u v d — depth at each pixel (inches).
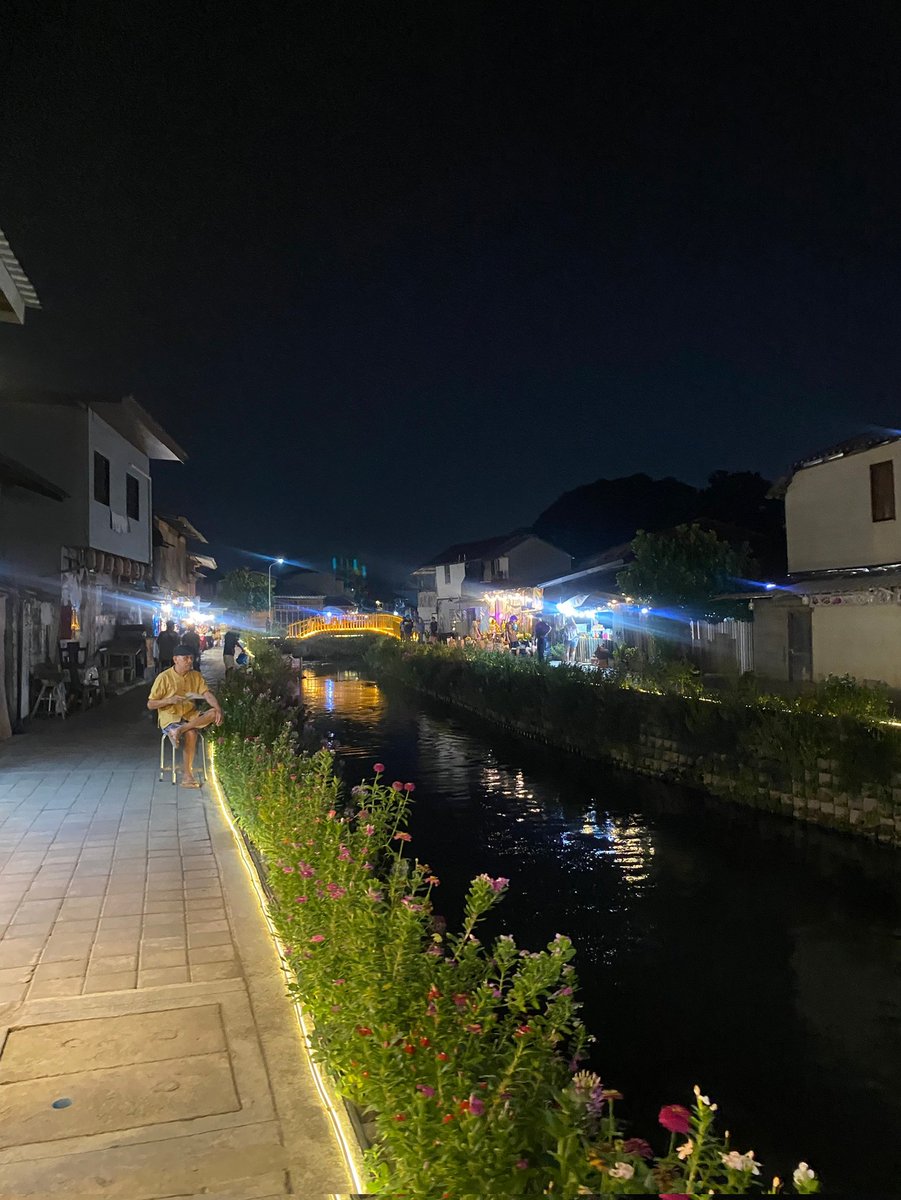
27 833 327.9
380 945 153.2
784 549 1207.6
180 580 1758.1
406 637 2143.2
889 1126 261.3
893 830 498.3
